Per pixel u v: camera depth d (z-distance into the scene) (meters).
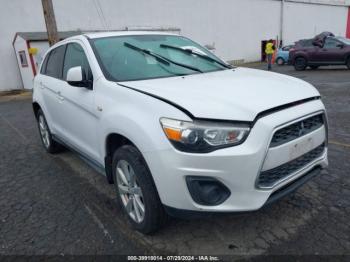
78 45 3.79
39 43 14.95
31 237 2.97
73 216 3.30
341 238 2.69
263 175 2.34
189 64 3.64
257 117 2.29
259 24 28.27
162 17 21.58
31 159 5.15
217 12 24.83
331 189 3.52
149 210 2.59
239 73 3.41
